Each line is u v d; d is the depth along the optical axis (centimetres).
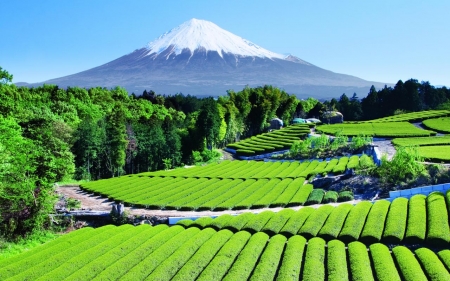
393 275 3472
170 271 3944
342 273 3619
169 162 11612
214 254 4353
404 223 4494
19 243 5509
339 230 4616
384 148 9125
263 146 12338
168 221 6066
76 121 12212
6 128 7438
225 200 6788
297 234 4712
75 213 6450
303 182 7269
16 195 5738
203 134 12800
